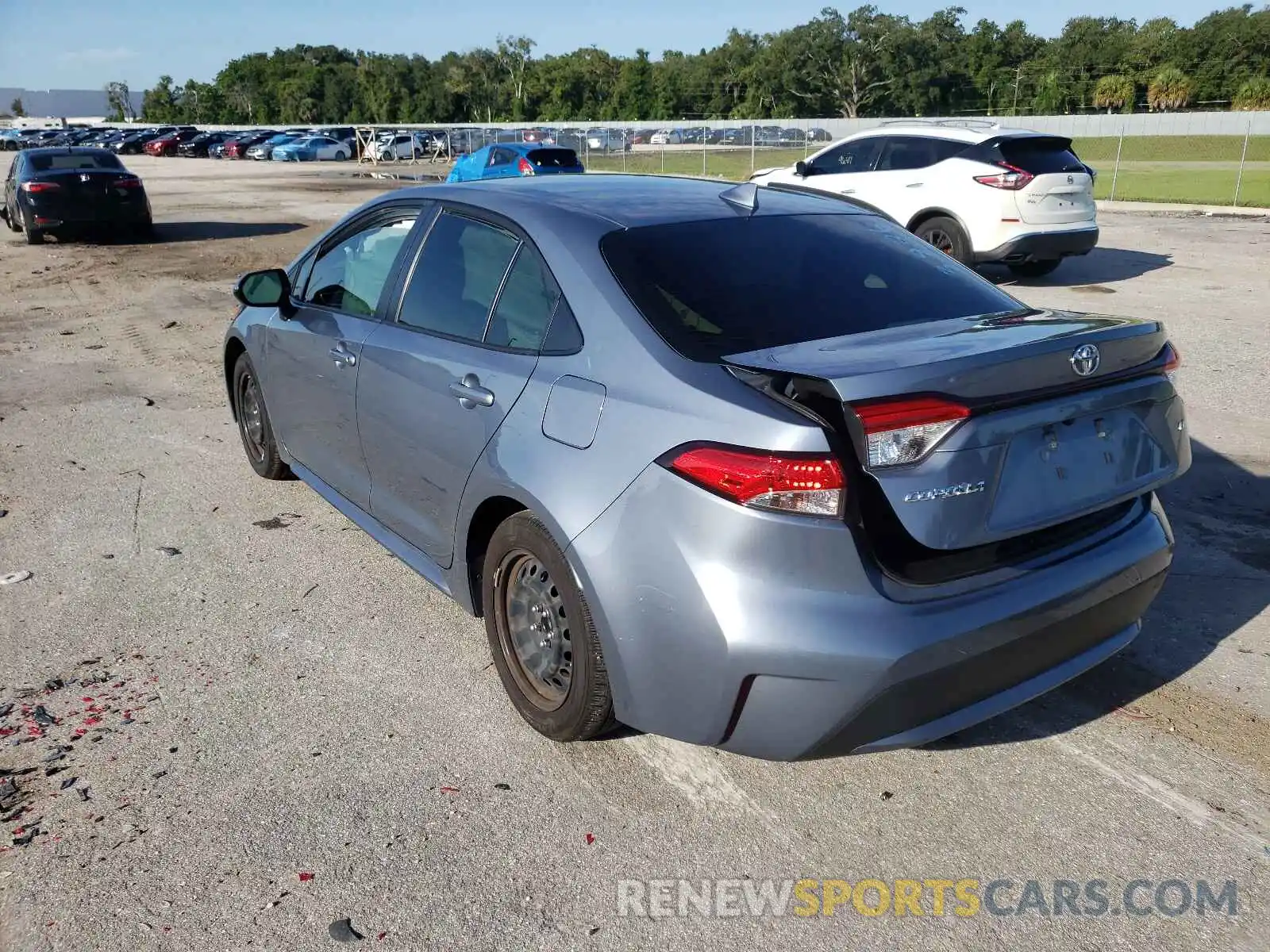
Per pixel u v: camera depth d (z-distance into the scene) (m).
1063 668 2.82
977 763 3.05
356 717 3.30
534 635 3.13
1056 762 3.05
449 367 3.32
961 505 2.46
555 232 3.17
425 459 3.47
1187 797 2.89
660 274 2.96
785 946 2.38
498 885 2.56
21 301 11.42
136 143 64.25
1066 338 2.61
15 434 6.41
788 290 3.01
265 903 2.49
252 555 4.57
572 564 2.73
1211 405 6.64
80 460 5.90
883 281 3.18
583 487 2.71
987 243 11.25
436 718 3.29
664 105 95.12
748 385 2.51
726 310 2.86
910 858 2.66
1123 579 2.81
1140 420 2.85
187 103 122.25
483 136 49.41
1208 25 85.62
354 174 38.22
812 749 2.51
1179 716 3.27
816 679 2.40
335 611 4.04
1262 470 5.50
